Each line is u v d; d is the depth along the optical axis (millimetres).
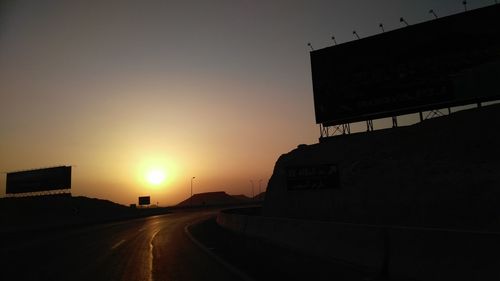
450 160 27531
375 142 35312
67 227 42000
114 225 44844
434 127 32500
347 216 28703
